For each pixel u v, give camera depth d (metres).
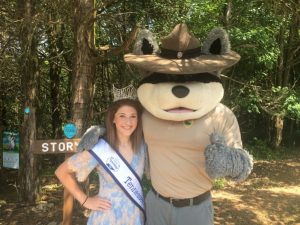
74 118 5.44
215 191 7.61
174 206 3.16
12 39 6.24
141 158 3.05
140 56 3.18
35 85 6.29
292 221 6.20
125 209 2.93
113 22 7.11
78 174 2.92
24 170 6.33
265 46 9.29
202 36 8.18
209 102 3.01
